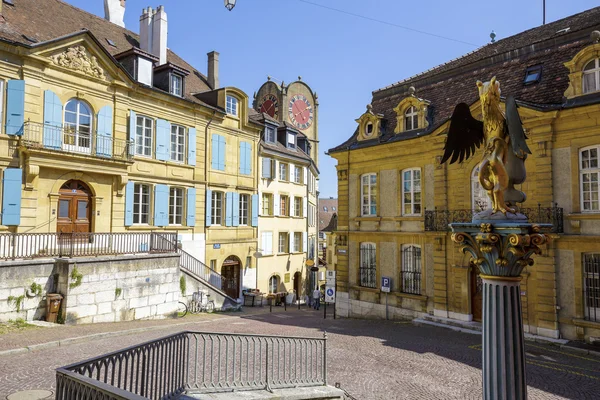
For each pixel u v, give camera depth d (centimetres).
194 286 2183
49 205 1850
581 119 1509
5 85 1723
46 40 1927
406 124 2111
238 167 2933
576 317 1503
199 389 763
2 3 1925
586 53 1501
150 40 2630
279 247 3481
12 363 984
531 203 1627
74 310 1510
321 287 4412
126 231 2159
